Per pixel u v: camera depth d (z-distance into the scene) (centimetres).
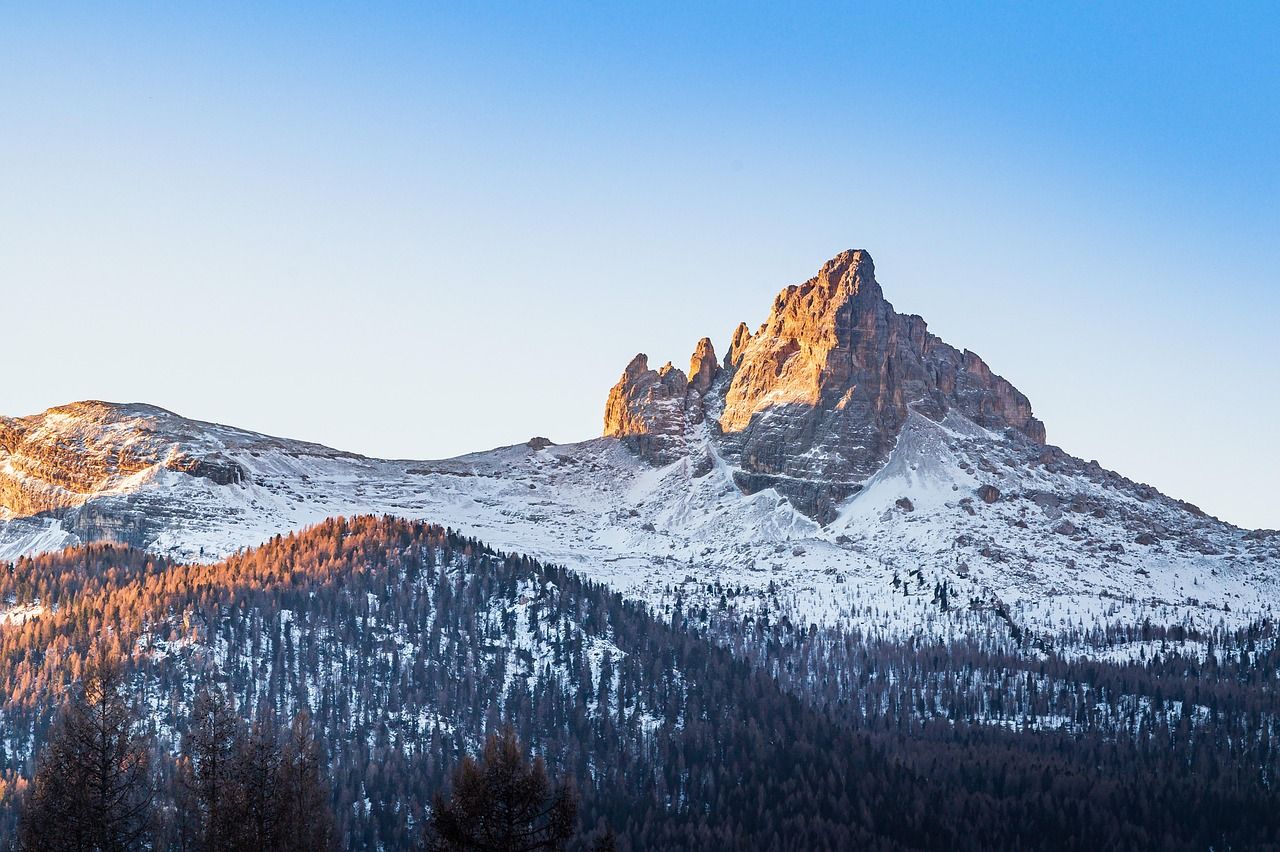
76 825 13800
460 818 12019
